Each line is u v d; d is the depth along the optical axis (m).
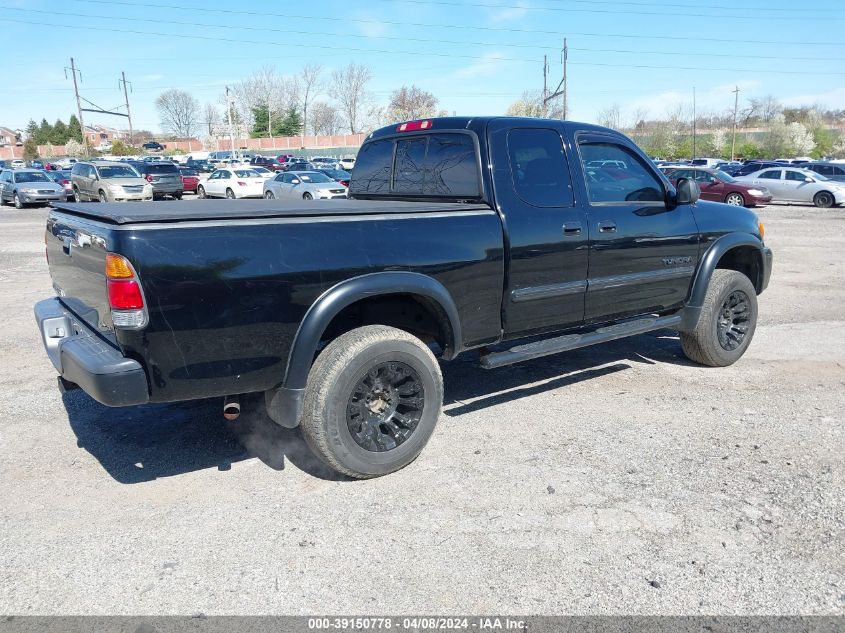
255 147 90.94
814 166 28.53
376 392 3.80
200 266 3.19
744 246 5.96
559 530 3.31
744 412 4.82
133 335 3.12
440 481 3.82
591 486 3.74
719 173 24.98
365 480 3.85
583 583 2.90
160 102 108.12
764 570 2.98
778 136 68.88
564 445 4.29
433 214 3.95
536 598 2.81
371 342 3.66
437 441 4.37
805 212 22.73
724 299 5.63
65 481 3.87
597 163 4.86
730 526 3.33
